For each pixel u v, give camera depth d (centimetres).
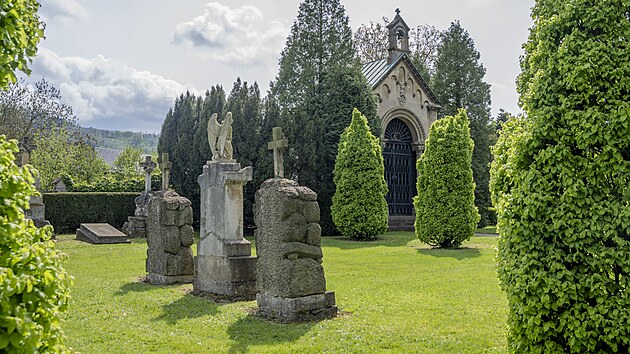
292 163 2917
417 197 2192
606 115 520
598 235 508
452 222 2042
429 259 1659
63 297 326
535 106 583
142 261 1653
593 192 525
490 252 1869
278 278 843
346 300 983
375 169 2516
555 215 526
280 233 846
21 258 301
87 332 752
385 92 3472
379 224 2475
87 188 3259
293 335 735
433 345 682
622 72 525
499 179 641
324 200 2930
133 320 835
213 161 1149
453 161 2092
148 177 2689
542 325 525
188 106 3219
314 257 858
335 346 681
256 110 2948
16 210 313
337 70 3159
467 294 1039
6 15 348
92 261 1650
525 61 696
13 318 265
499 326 779
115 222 2977
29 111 4119
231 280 1029
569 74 541
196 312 898
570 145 545
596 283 500
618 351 500
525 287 528
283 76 3422
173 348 679
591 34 564
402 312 877
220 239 1071
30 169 344
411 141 3603
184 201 1252
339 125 3052
